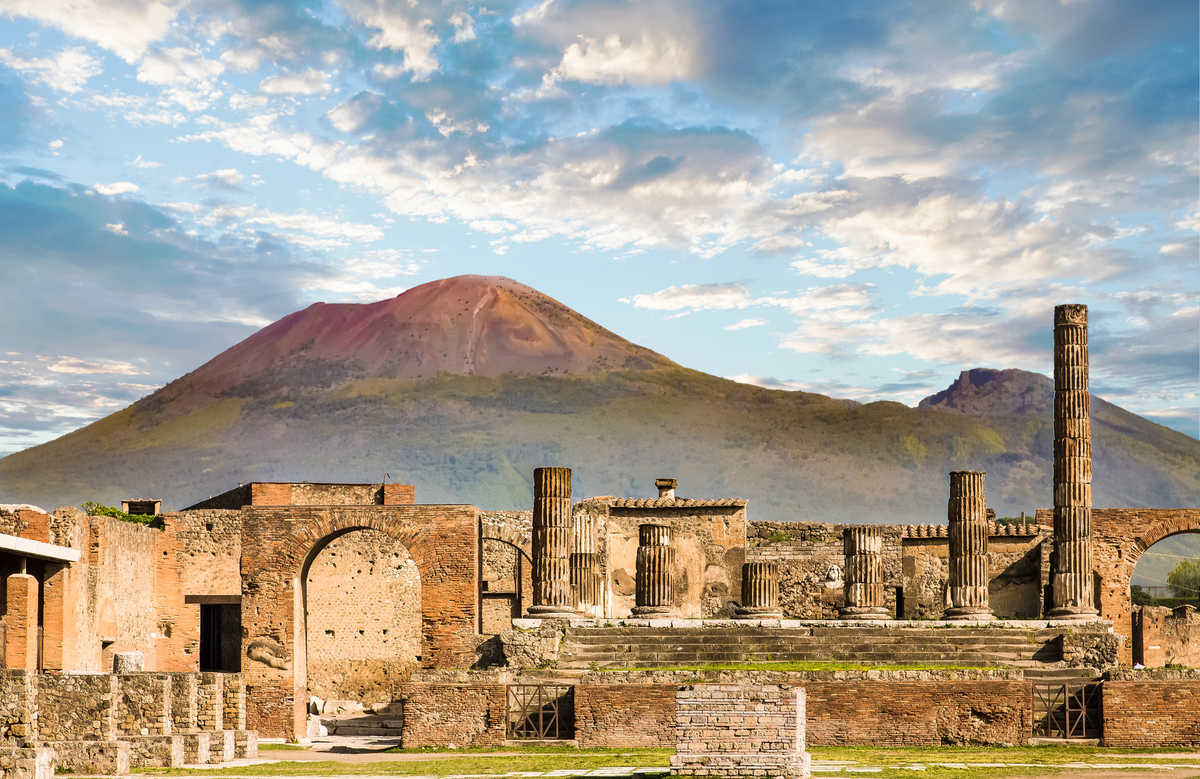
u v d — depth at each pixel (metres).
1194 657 58.69
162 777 29.42
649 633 42.38
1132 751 34.72
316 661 55.38
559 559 45.91
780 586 58.81
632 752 35.00
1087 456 48.25
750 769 26.14
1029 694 36.09
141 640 51.06
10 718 29.75
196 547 53.50
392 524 45.25
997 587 56.94
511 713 37.97
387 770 31.11
